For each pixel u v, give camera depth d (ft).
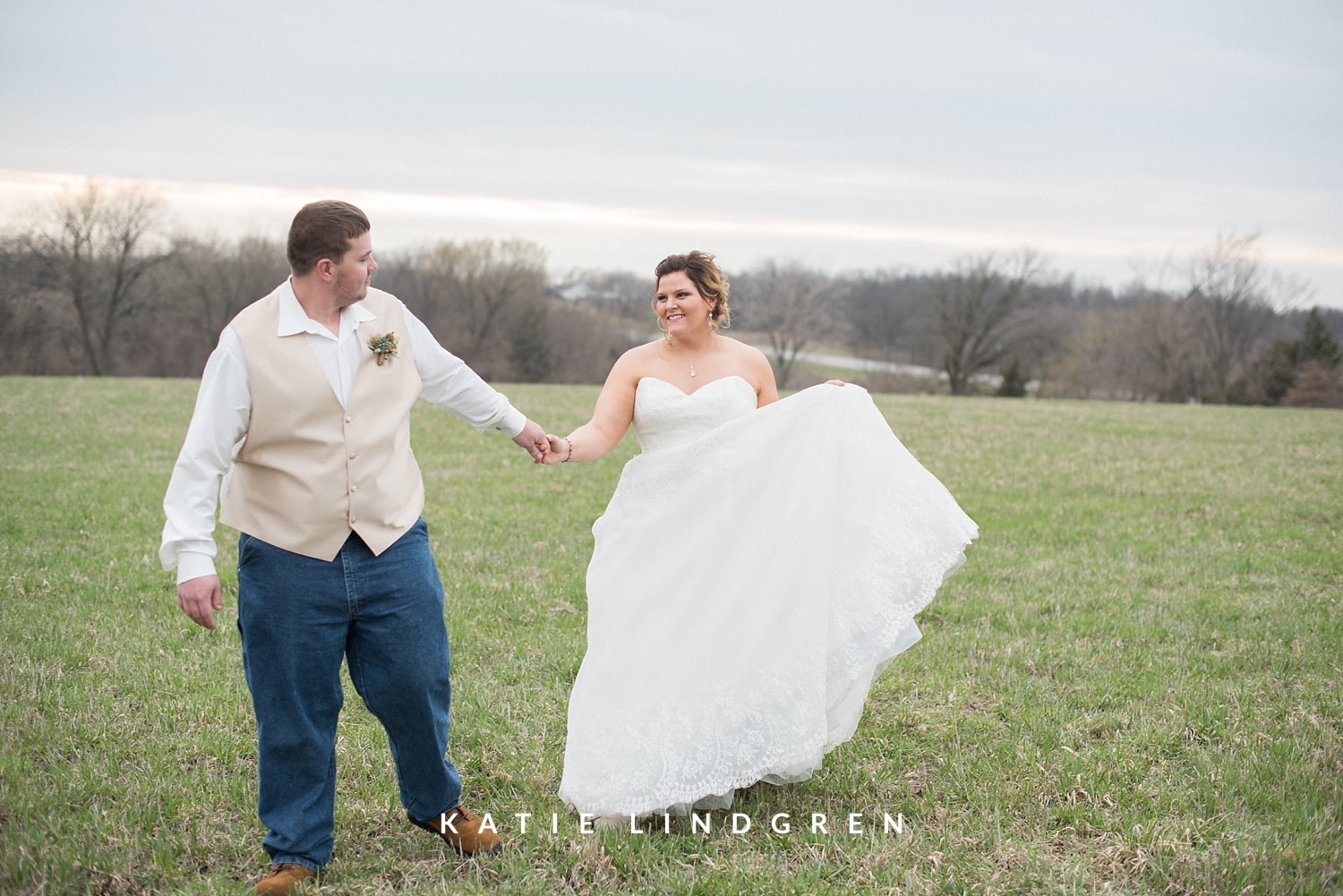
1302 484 45.19
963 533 14.33
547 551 29.66
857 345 229.86
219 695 17.43
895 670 19.71
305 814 11.75
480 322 203.10
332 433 11.34
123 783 14.17
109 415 63.82
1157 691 18.53
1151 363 207.82
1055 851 12.96
